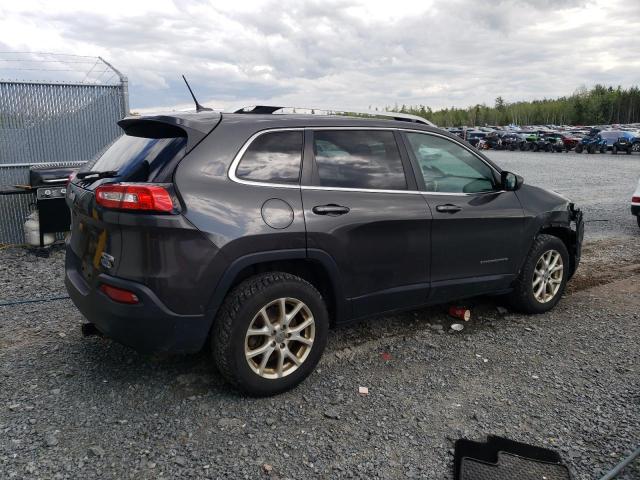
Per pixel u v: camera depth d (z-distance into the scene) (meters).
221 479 2.70
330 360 4.07
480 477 2.72
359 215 3.72
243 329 3.28
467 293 4.53
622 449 3.02
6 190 7.39
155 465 2.79
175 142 3.28
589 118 139.00
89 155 8.77
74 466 2.76
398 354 4.20
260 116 3.58
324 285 3.76
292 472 2.77
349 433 3.12
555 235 5.40
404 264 4.02
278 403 3.43
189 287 3.12
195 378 3.71
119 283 3.11
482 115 163.00
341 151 3.79
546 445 3.04
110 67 8.70
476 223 4.40
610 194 15.22
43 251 7.16
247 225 3.25
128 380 3.67
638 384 3.77
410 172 4.10
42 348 4.16
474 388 3.68
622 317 5.09
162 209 3.02
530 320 4.98
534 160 32.84
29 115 8.20
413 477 2.76
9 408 3.28
